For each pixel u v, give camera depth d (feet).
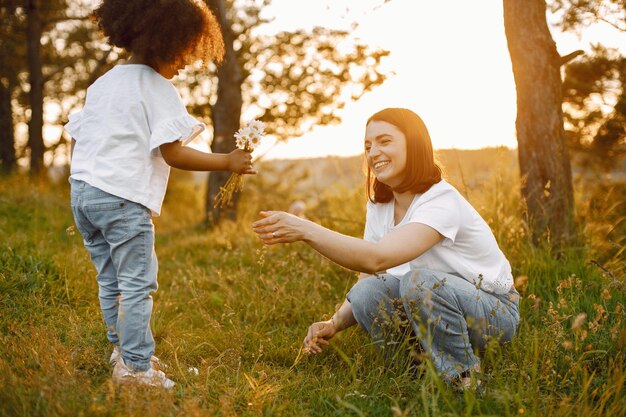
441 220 7.84
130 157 7.79
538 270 12.37
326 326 9.33
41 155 38.81
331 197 21.80
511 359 8.54
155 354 9.66
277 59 27.68
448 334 8.08
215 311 12.00
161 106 7.94
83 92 45.37
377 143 8.35
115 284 8.66
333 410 7.61
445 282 8.01
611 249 14.30
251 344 10.05
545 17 13.96
